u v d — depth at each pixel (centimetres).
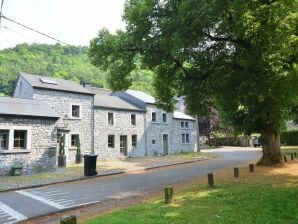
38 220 887
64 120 2548
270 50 1058
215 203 855
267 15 1035
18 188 1415
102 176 1798
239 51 1257
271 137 1847
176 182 1473
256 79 1138
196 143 4188
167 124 3703
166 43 1280
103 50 1683
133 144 3212
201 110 1639
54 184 1543
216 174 1634
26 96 2473
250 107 1753
